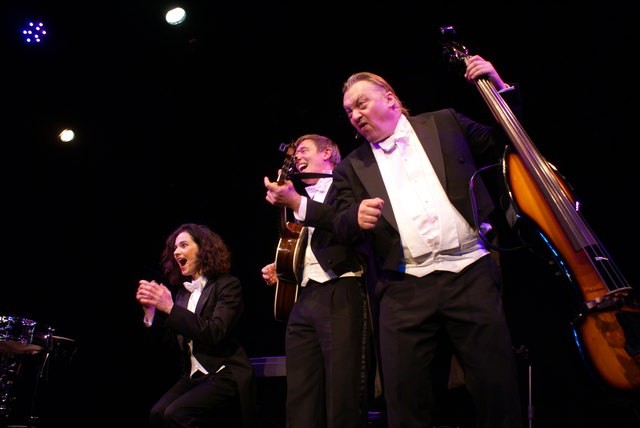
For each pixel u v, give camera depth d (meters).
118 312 5.87
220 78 5.37
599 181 3.92
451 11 4.47
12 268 5.65
